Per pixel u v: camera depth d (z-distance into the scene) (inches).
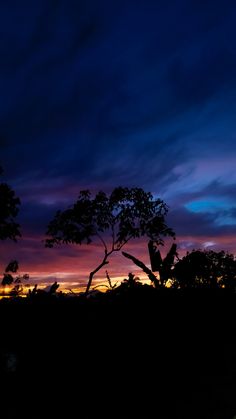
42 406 224.7
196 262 385.7
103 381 251.0
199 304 326.3
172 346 289.3
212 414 209.6
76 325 273.0
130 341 276.1
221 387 245.4
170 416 209.6
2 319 265.6
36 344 261.9
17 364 249.6
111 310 284.8
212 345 310.0
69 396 236.1
